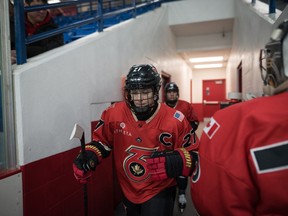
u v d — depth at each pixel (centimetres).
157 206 113
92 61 177
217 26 497
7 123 105
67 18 341
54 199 131
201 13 462
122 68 238
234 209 49
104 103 196
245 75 307
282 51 51
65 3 158
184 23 472
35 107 116
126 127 118
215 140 56
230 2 446
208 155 57
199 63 866
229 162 51
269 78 58
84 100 164
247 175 48
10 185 102
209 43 562
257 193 48
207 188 55
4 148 106
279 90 53
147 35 332
